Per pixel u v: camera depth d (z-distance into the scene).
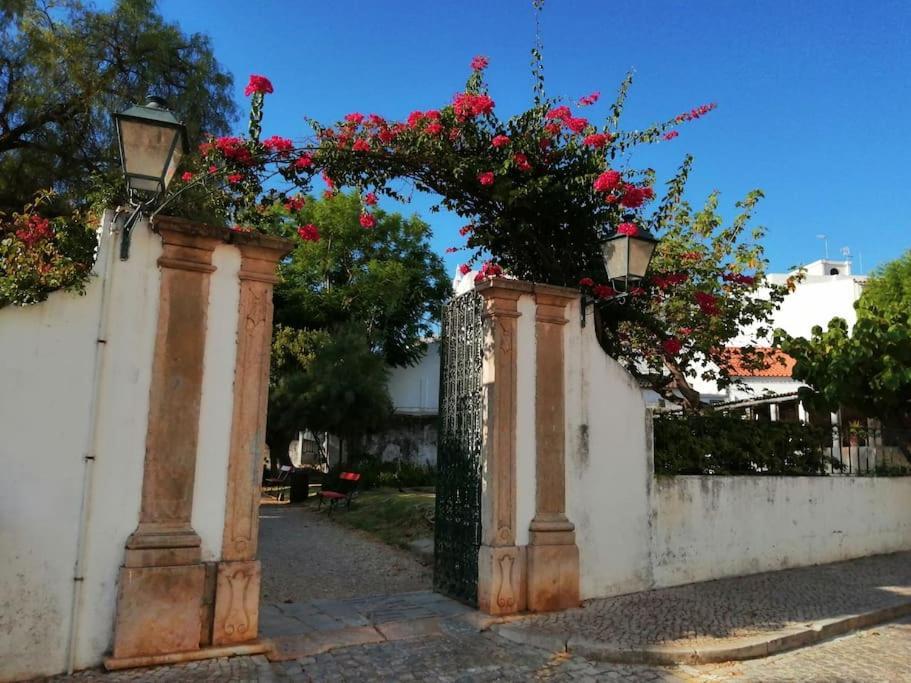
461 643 6.24
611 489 7.95
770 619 6.99
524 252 8.34
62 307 5.34
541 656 5.98
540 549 7.16
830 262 38.88
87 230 6.25
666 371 14.39
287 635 6.18
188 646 5.46
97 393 5.38
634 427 8.27
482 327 7.61
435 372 29.69
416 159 7.34
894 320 11.98
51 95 13.23
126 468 5.46
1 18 12.92
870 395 11.59
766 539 9.55
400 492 18.70
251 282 6.08
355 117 7.20
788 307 30.02
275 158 6.73
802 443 10.70
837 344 11.80
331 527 14.16
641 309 9.40
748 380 23.11
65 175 13.55
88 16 14.02
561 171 7.92
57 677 4.99
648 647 5.99
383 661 5.72
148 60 14.38
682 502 8.64
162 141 5.32
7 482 5.03
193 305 5.83
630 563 8.02
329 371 20.73
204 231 5.86
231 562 5.71
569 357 7.83
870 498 11.25
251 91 6.60
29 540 5.06
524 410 7.42
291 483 18.91
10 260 5.39
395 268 26.16
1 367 5.08
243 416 5.92
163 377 5.64
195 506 5.66
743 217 12.47
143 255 5.70
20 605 4.98
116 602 5.29
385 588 8.70
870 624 7.32
